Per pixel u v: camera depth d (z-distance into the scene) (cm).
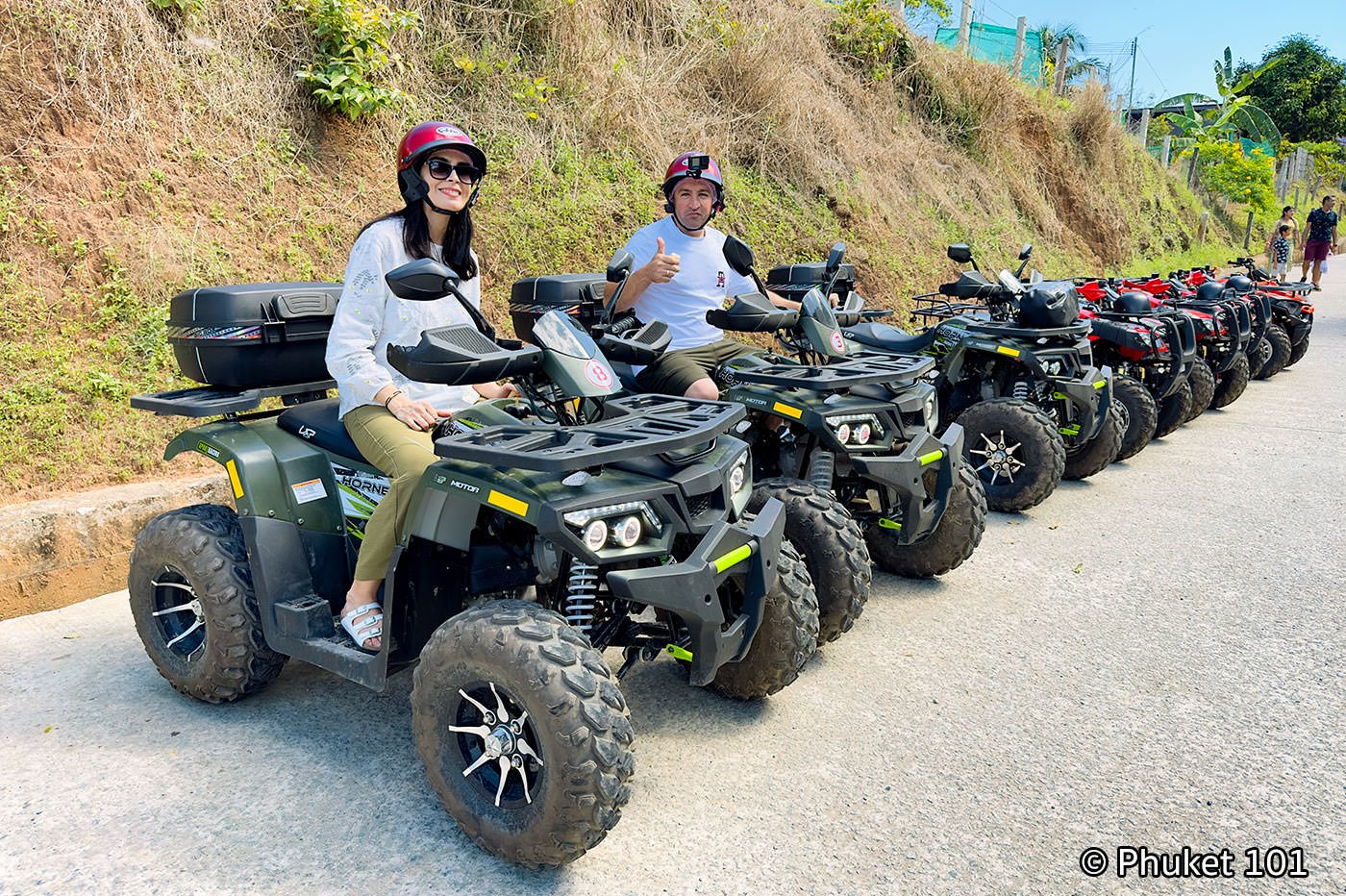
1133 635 390
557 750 227
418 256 314
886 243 1056
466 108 758
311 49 665
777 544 286
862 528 426
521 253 710
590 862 248
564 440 254
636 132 870
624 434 252
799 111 1050
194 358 321
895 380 386
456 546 262
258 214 594
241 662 315
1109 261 1642
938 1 1444
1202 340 821
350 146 667
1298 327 1094
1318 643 381
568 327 296
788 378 385
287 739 309
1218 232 2414
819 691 343
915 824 264
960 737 310
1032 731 314
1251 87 5062
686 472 266
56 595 405
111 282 513
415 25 717
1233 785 283
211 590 311
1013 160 1488
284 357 327
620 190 817
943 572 444
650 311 455
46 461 444
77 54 550
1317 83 4975
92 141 543
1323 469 664
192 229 559
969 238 1224
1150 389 742
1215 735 311
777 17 1145
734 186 932
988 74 1466
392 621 295
